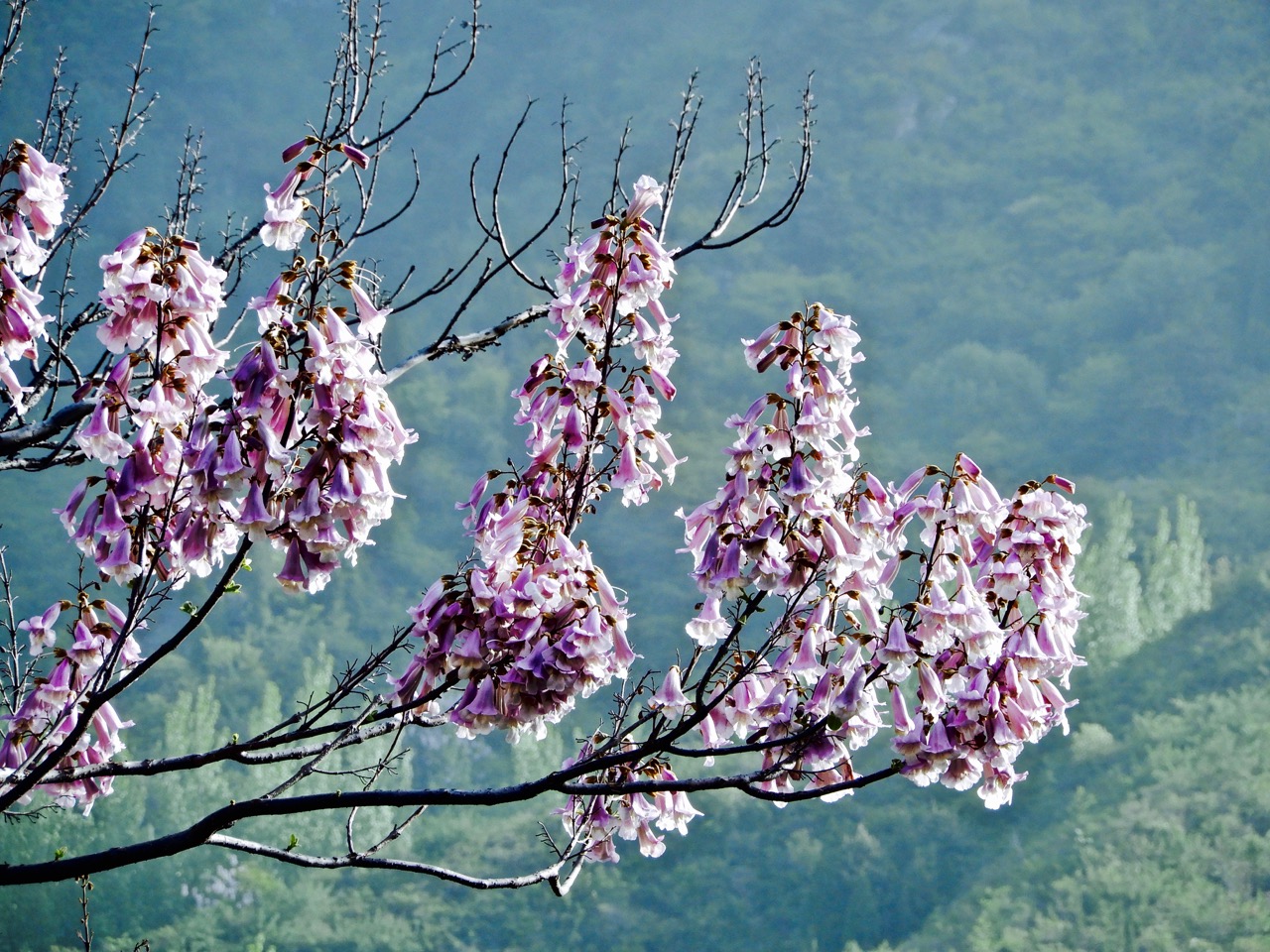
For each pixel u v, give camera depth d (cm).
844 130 12962
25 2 666
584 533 7900
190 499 461
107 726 544
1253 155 11994
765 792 487
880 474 9562
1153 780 5000
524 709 485
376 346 636
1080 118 12950
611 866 5119
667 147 11856
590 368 514
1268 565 6825
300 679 6806
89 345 4988
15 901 4775
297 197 453
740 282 10925
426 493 8712
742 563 479
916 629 494
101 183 669
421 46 12850
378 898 4984
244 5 11775
